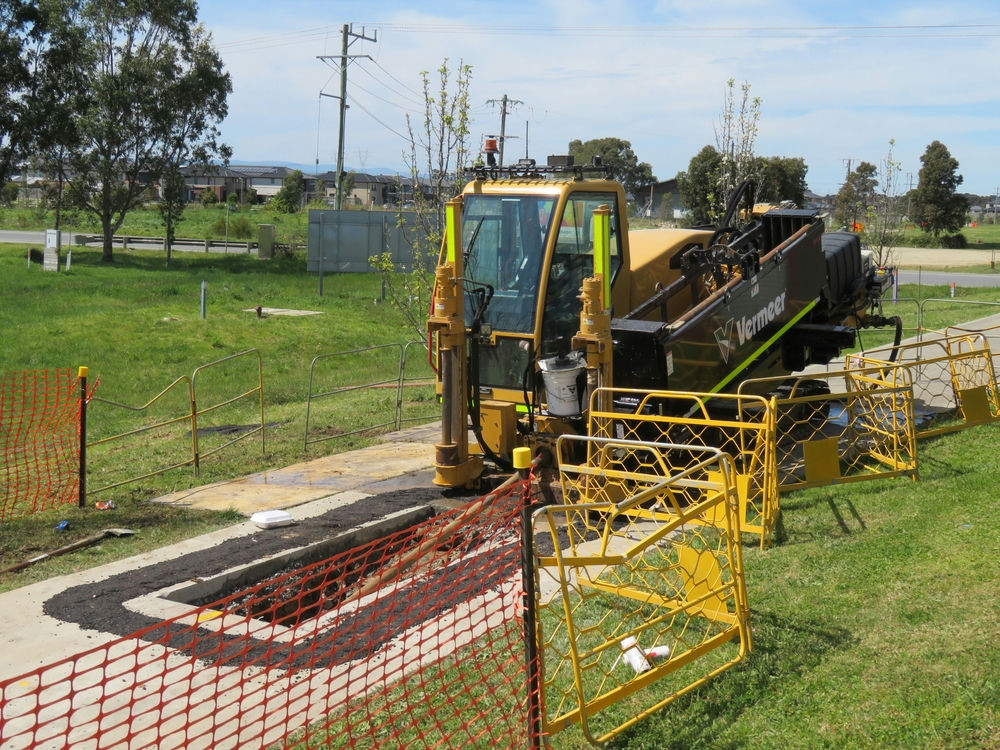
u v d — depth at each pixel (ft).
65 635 22.85
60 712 18.86
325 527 30.63
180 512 32.83
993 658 17.90
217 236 224.74
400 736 17.20
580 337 30.53
